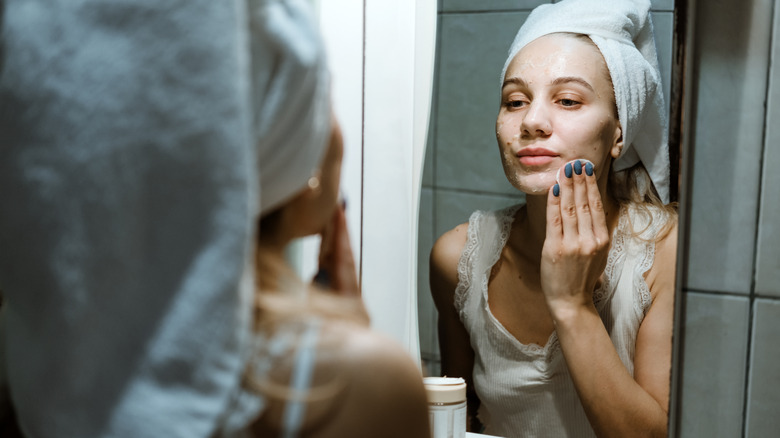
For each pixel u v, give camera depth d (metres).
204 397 0.43
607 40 0.83
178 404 0.43
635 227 0.84
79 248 0.44
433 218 0.98
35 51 0.45
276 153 0.49
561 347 0.89
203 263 0.43
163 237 0.44
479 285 0.94
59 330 0.45
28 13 0.46
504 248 0.92
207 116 0.42
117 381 0.45
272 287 0.56
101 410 0.45
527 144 0.89
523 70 0.89
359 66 1.03
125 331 0.45
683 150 0.81
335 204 0.61
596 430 0.88
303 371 0.51
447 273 0.97
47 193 0.45
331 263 0.74
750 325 0.82
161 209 0.44
